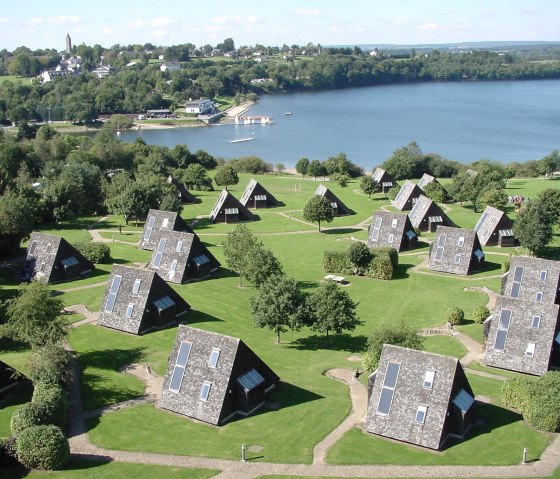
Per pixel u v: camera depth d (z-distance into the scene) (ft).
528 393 178.40
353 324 230.48
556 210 376.89
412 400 167.84
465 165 640.58
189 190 560.61
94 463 155.43
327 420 176.55
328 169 635.25
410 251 369.30
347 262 325.42
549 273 256.32
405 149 643.45
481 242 379.96
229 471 152.25
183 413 179.42
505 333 216.13
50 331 202.80
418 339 197.26
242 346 182.29
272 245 381.60
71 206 422.41
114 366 211.82
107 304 247.50
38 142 583.17
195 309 267.18
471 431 171.53
